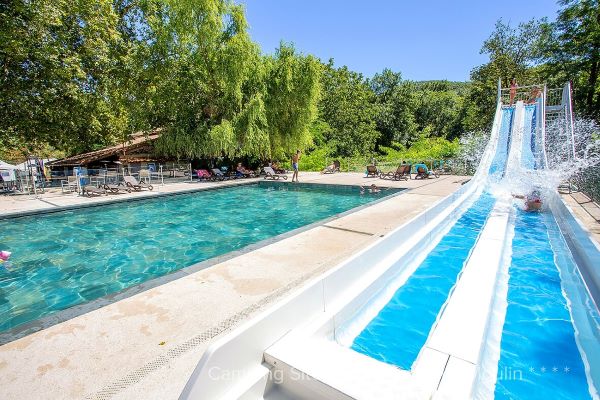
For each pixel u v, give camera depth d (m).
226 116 18.91
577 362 3.22
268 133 19.86
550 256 6.01
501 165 15.26
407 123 48.28
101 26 14.42
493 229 7.32
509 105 22.14
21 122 14.84
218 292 3.96
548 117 18.94
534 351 3.39
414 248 5.71
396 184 14.58
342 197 13.65
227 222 9.66
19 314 4.43
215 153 18.33
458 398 2.16
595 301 4.41
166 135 18.70
